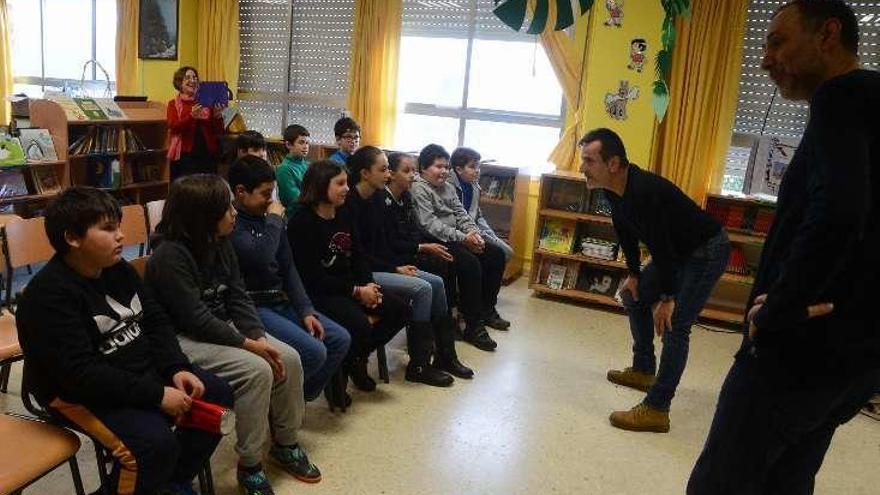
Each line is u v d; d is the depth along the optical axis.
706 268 2.56
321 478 2.17
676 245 2.57
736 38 4.18
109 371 1.57
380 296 2.72
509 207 5.11
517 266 5.12
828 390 1.30
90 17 7.02
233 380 1.94
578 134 4.71
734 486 1.41
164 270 1.95
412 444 2.45
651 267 2.94
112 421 1.58
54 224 1.53
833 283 1.24
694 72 4.22
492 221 5.18
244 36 5.98
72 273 1.58
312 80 5.82
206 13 5.94
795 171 1.29
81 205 1.53
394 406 2.76
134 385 1.60
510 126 5.23
